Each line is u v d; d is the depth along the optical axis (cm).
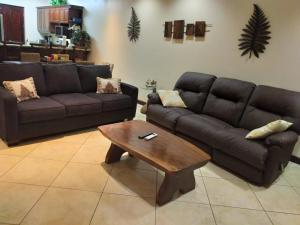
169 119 360
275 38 341
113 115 408
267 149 263
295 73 327
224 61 405
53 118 331
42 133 328
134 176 271
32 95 340
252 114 329
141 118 458
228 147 287
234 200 246
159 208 224
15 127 299
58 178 251
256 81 369
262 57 357
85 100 369
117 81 438
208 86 386
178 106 395
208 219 217
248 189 267
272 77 351
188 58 458
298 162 336
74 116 356
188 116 350
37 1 892
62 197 224
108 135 264
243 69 382
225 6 391
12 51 583
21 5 865
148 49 537
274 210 237
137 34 556
